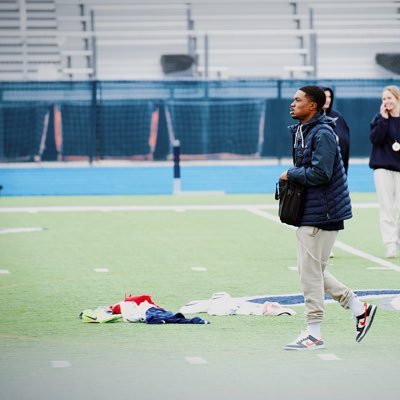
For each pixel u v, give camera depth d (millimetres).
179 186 59125
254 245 37000
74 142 75438
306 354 19734
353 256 34094
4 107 74750
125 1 89312
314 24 90375
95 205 52500
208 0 90375
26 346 20562
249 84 78438
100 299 26141
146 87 75875
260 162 76938
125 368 18547
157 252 35094
